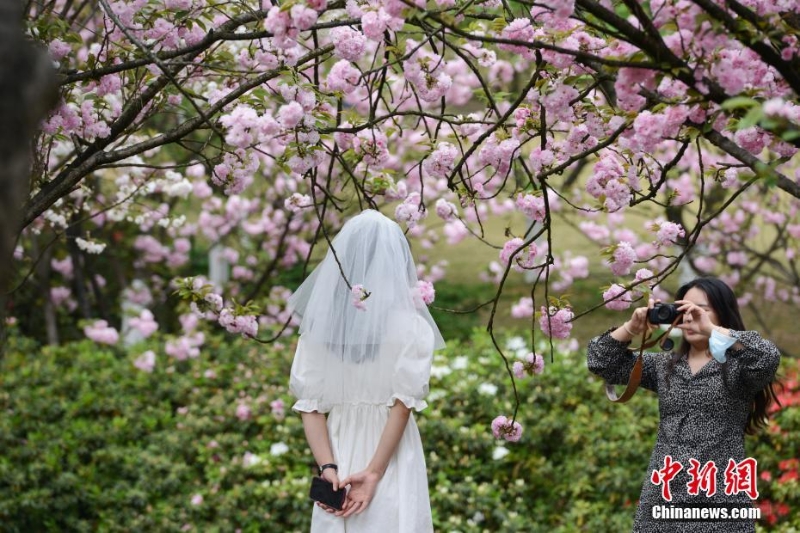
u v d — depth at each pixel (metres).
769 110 3.08
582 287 19.30
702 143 12.38
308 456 9.93
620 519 8.74
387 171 5.88
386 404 5.34
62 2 8.10
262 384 11.67
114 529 9.09
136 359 12.07
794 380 10.32
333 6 4.88
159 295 15.57
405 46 4.96
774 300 14.20
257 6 6.67
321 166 12.95
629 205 4.88
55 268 14.76
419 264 17.08
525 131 5.27
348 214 14.56
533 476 9.70
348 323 5.31
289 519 9.11
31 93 1.74
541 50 4.31
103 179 11.88
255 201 14.85
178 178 10.23
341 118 5.96
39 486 9.28
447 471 9.52
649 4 3.69
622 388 10.73
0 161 1.70
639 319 5.78
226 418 10.90
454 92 12.76
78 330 15.25
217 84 7.46
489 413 10.23
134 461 10.05
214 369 12.16
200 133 14.05
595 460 9.55
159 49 5.28
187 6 5.12
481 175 13.77
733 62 3.73
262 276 14.89
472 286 19.95
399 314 5.31
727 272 13.77
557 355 11.18
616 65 3.51
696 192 13.05
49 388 11.37
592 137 4.92
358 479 5.21
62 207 8.99
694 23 3.49
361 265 5.37
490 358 11.27
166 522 9.19
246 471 9.73
